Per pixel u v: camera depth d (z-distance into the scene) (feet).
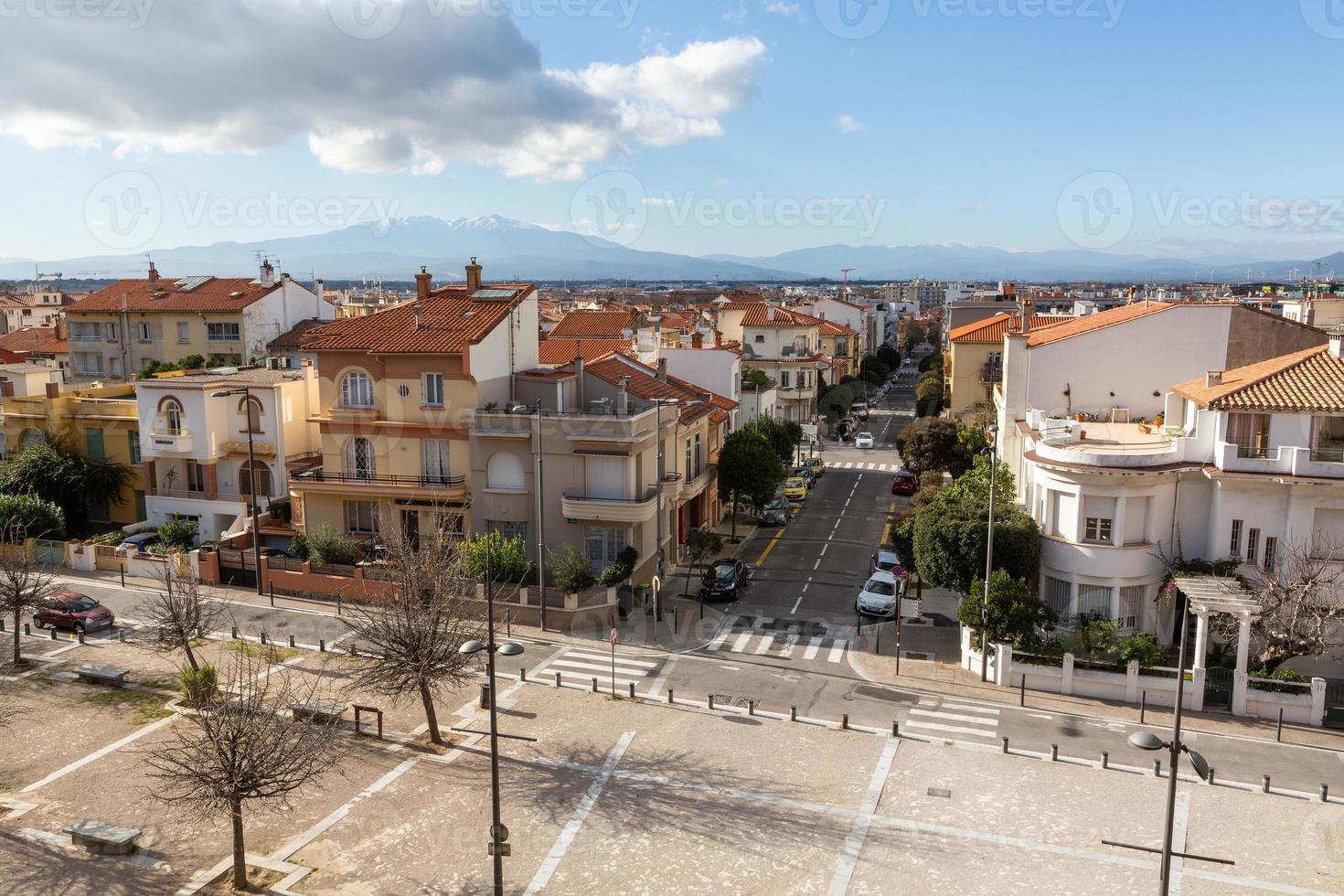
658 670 105.91
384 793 77.46
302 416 160.04
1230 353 131.75
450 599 90.17
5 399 168.25
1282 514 102.78
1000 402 155.43
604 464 128.47
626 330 262.47
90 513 168.76
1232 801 76.89
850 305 416.26
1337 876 66.33
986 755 85.05
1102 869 67.26
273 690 97.04
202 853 68.59
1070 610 110.73
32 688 99.40
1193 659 102.94
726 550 159.22
